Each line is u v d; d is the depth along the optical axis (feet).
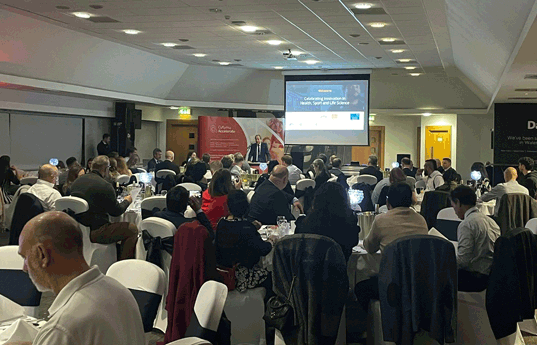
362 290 14.71
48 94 47.60
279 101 59.72
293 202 27.04
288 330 12.97
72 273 6.54
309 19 32.42
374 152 72.38
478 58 34.45
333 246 12.89
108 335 6.42
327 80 53.26
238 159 39.65
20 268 10.84
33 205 21.45
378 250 15.81
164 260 16.43
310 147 67.41
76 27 35.99
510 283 13.33
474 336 14.23
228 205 15.34
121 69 46.47
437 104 61.36
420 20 31.94
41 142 49.42
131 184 30.86
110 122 57.21
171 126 65.67
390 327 12.71
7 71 37.24
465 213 15.19
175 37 39.29
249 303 14.97
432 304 12.57
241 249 14.94
